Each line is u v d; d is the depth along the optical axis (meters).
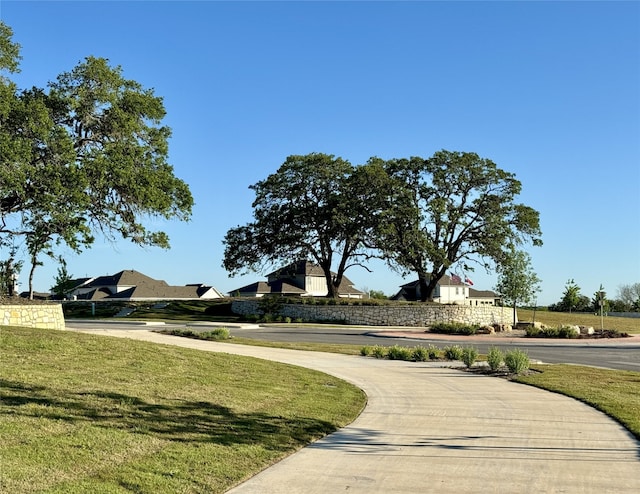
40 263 28.75
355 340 29.27
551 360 21.03
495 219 45.56
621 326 46.16
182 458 6.62
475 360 19.12
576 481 6.37
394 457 7.31
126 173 22.66
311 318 46.41
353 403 11.21
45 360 11.82
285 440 7.92
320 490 5.97
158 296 77.69
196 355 15.50
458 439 8.35
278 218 47.38
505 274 43.97
